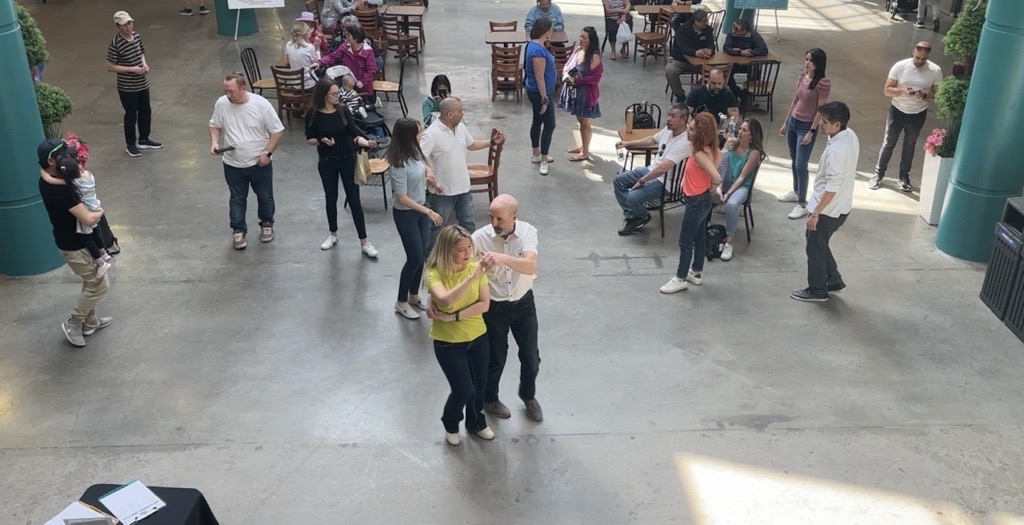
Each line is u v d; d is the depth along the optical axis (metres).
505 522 4.88
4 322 6.80
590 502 5.04
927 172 8.56
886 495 5.11
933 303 7.17
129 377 6.15
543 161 9.73
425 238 6.73
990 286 7.05
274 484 5.16
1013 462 5.38
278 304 7.10
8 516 4.91
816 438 5.57
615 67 13.88
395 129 6.27
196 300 7.14
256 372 6.21
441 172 7.06
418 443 5.52
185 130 10.97
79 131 10.84
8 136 7.05
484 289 4.89
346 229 8.42
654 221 8.60
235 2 14.52
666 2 15.44
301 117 11.48
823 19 17.11
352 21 10.79
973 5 8.09
